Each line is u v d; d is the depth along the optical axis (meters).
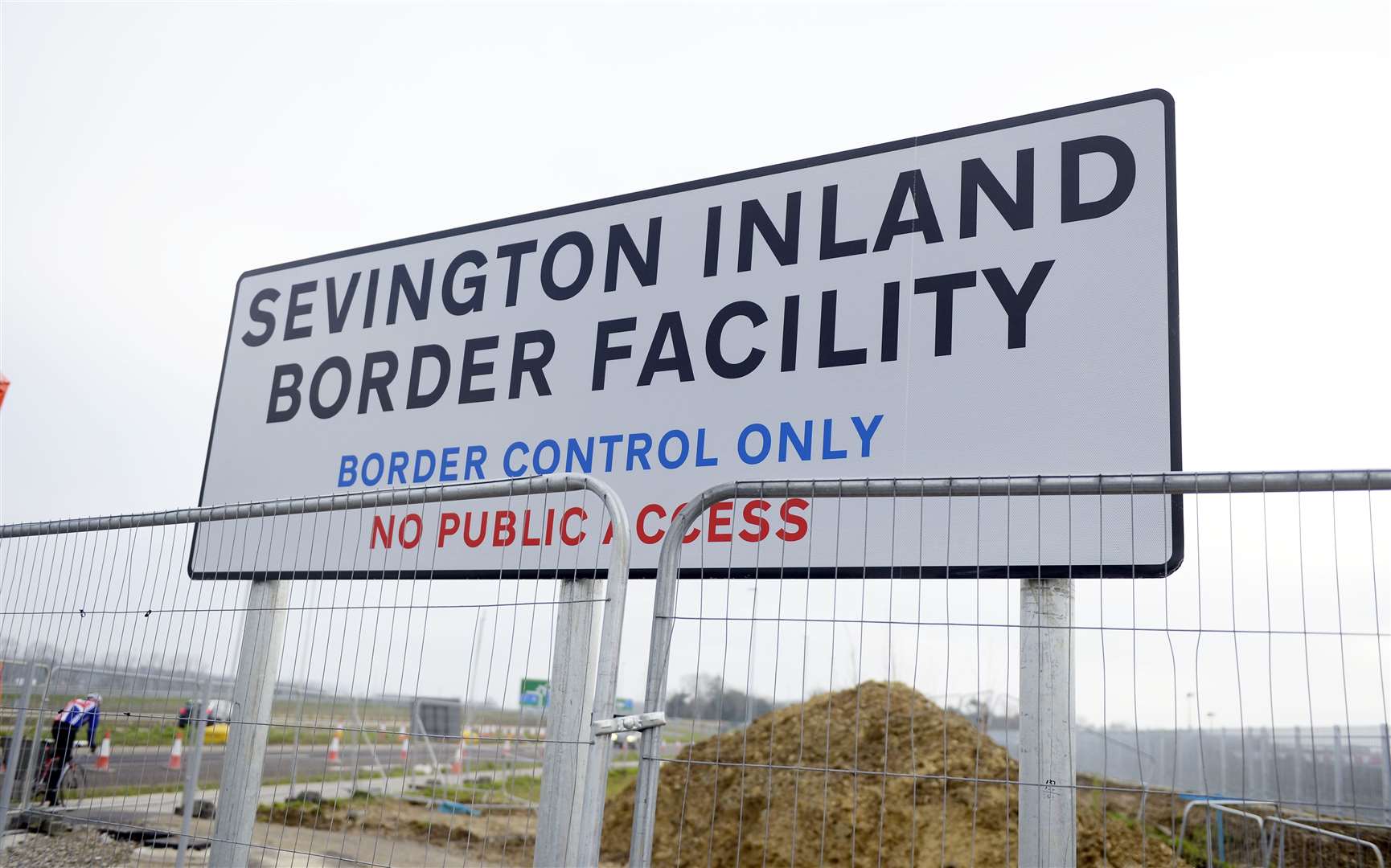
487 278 7.00
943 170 5.68
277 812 7.29
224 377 7.93
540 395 6.56
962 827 8.89
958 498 5.15
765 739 10.51
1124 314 5.05
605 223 6.67
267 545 7.19
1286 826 7.17
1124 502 4.81
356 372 7.34
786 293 5.93
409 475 6.89
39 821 4.90
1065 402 5.07
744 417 5.86
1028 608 4.83
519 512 6.35
